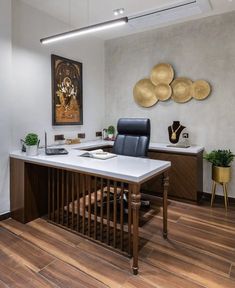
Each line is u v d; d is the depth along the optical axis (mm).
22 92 2977
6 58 2656
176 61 3660
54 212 2738
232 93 3246
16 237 2344
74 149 3152
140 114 4090
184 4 2975
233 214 2922
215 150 3346
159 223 2656
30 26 3033
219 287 1648
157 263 1923
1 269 1844
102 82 4430
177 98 3664
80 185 2613
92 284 1683
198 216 2854
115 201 2150
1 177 2713
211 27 3334
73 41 3734
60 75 3506
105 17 3369
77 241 2271
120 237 2232
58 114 3506
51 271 1823
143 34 3943
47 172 2877
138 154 2961
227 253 2068
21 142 2977
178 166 3303
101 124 4457
